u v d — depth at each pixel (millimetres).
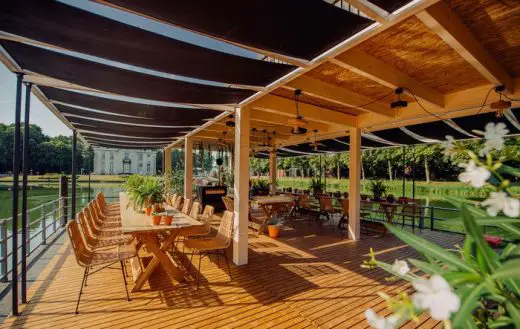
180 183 11211
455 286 701
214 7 1845
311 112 5336
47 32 2207
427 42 2834
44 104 4328
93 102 4273
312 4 1834
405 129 6453
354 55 2980
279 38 2254
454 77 3805
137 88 3461
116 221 5762
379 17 1965
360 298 3314
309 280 3838
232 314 2920
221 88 3611
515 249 792
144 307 3037
